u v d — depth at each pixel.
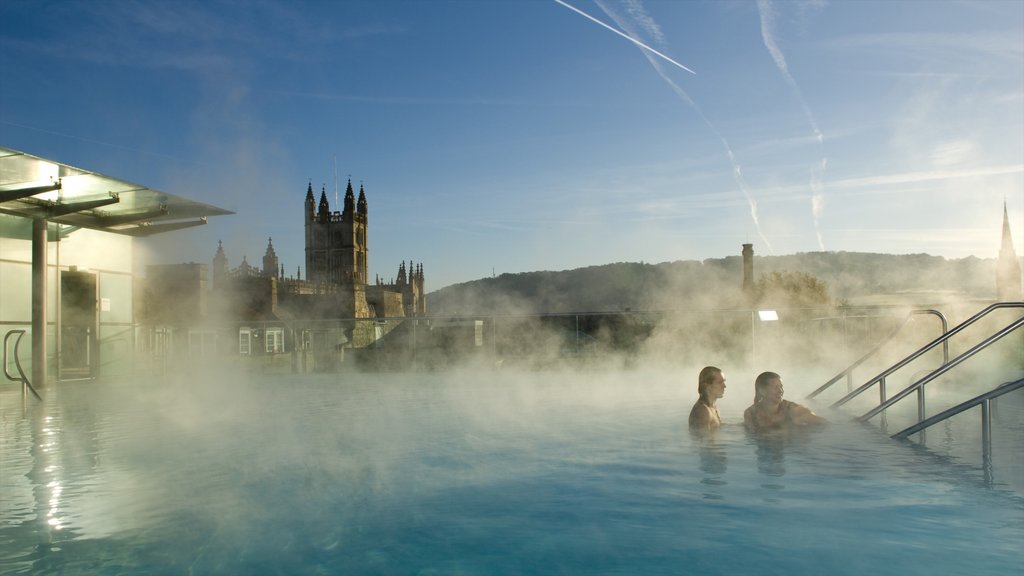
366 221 94.81
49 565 2.62
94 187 10.95
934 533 2.79
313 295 55.72
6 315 11.67
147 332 15.14
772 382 5.51
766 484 3.67
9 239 11.80
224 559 2.67
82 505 3.50
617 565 2.53
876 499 3.32
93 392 10.88
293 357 14.85
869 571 2.40
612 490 3.64
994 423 5.59
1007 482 3.62
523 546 2.76
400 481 3.94
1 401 9.45
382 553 2.71
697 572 2.43
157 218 13.62
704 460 4.37
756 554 2.60
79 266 13.32
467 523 3.09
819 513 3.11
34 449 5.31
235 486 3.88
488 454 4.75
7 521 3.21
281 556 2.70
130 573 2.53
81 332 14.14
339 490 3.75
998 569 2.39
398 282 96.69
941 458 4.27
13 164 9.21
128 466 4.54
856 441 4.91
